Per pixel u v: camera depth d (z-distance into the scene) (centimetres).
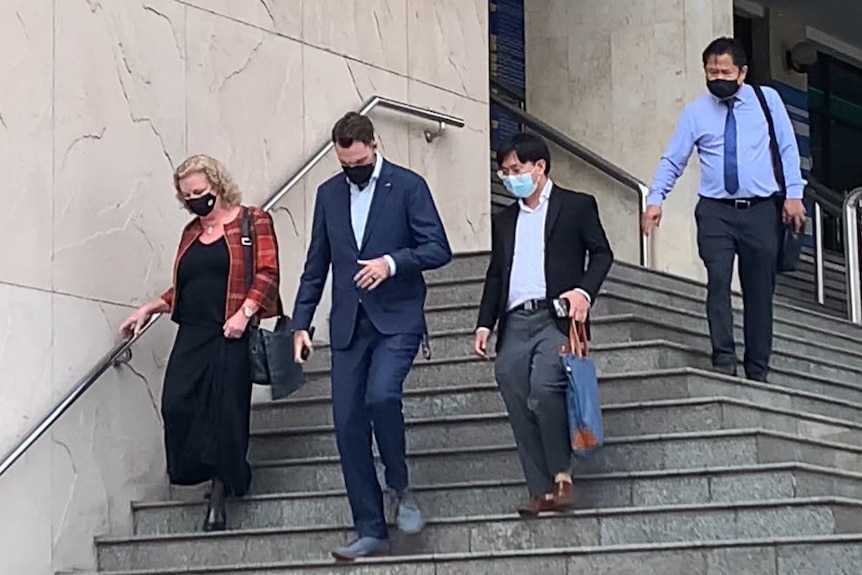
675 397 891
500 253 821
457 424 910
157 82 984
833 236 1697
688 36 1409
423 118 1199
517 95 1504
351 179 816
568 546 793
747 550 722
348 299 809
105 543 898
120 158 952
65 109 920
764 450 826
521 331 806
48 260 900
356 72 1145
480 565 759
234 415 888
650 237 1370
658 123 1415
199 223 916
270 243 905
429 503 859
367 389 798
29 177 894
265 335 892
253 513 895
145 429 947
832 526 750
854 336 1268
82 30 937
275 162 1067
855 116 2095
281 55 1082
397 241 813
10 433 870
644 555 737
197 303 895
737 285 1293
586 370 789
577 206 814
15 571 864
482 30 1268
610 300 1038
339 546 838
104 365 912
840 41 2070
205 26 1025
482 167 1250
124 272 945
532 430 808
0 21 888
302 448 948
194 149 1006
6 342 872
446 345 1016
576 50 1457
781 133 948
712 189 947
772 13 1952
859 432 933
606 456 853
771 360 1071
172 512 920
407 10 1197
